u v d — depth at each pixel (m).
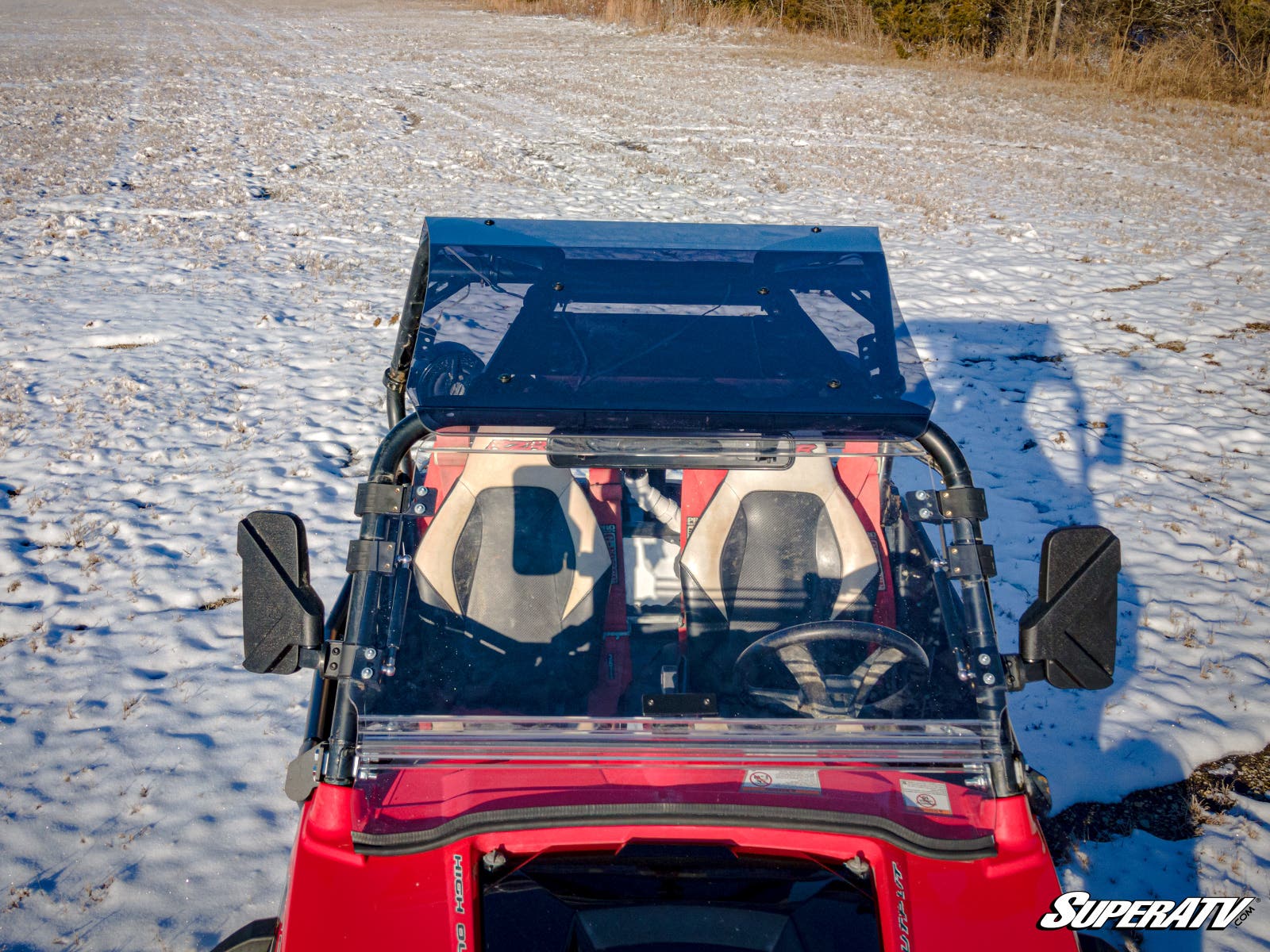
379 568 2.38
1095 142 18.88
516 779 2.29
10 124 17.88
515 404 2.50
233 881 3.50
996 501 6.39
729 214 13.09
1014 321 9.72
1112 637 2.23
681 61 28.77
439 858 2.16
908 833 2.15
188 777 3.97
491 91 23.55
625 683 2.64
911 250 11.86
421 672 2.52
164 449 6.71
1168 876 3.62
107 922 3.32
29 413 7.12
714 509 2.82
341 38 34.19
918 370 2.79
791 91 23.95
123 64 26.67
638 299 3.03
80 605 5.06
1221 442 7.27
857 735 2.30
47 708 4.32
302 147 16.95
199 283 10.05
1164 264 11.61
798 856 2.25
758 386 2.64
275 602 2.22
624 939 2.11
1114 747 4.24
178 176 14.55
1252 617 5.21
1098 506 6.35
